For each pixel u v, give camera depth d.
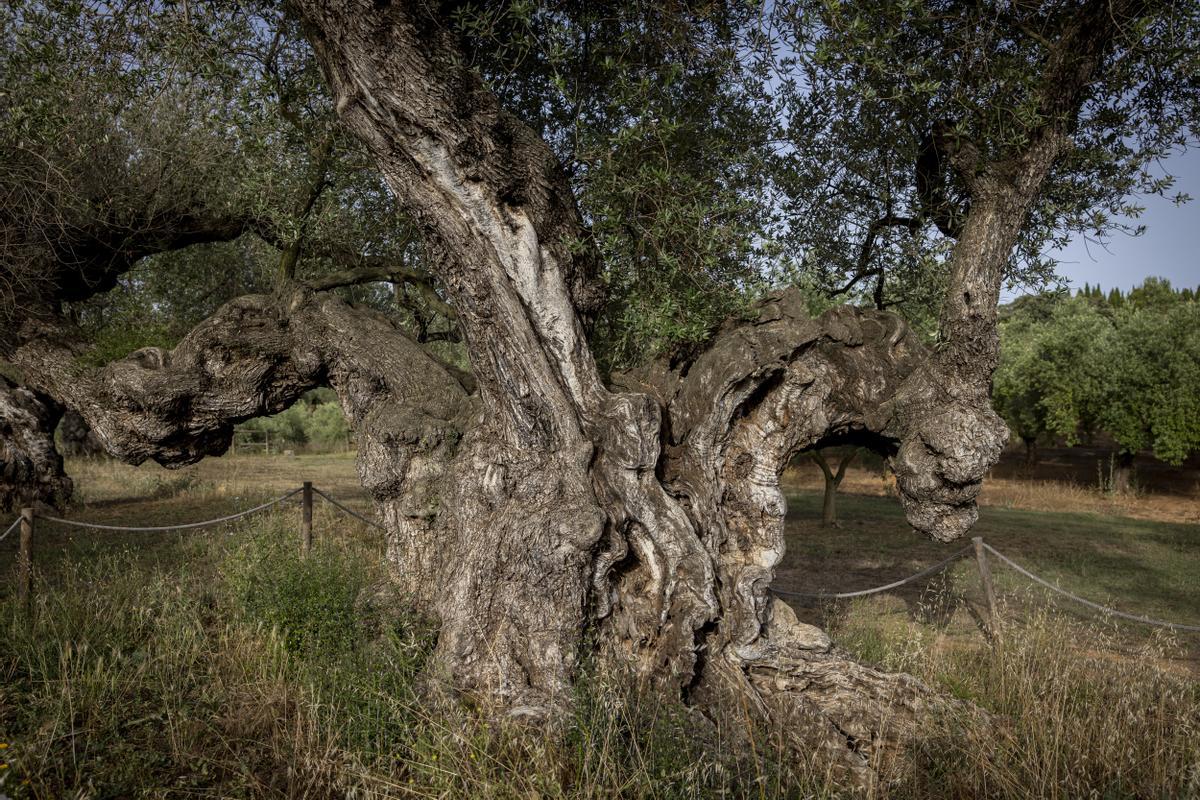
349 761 3.97
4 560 8.70
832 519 15.62
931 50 5.70
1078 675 5.47
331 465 25.45
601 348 7.08
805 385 5.52
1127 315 26.16
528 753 3.91
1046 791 3.97
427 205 4.74
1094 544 14.39
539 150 4.99
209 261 11.53
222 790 3.85
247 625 5.73
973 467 5.15
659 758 3.87
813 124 6.14
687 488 5.30
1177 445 22.77
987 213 5.01
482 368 5.16
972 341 5.07
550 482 4.93
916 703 4.93
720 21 5.48
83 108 5.97
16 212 7.41
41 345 7.47
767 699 4.89
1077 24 4.68
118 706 4.58
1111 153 5.87
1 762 3.69
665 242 5.68
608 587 4.84
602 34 5.69
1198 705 4.85
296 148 7.01
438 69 4.48
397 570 6.00
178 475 18.11
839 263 7.37
